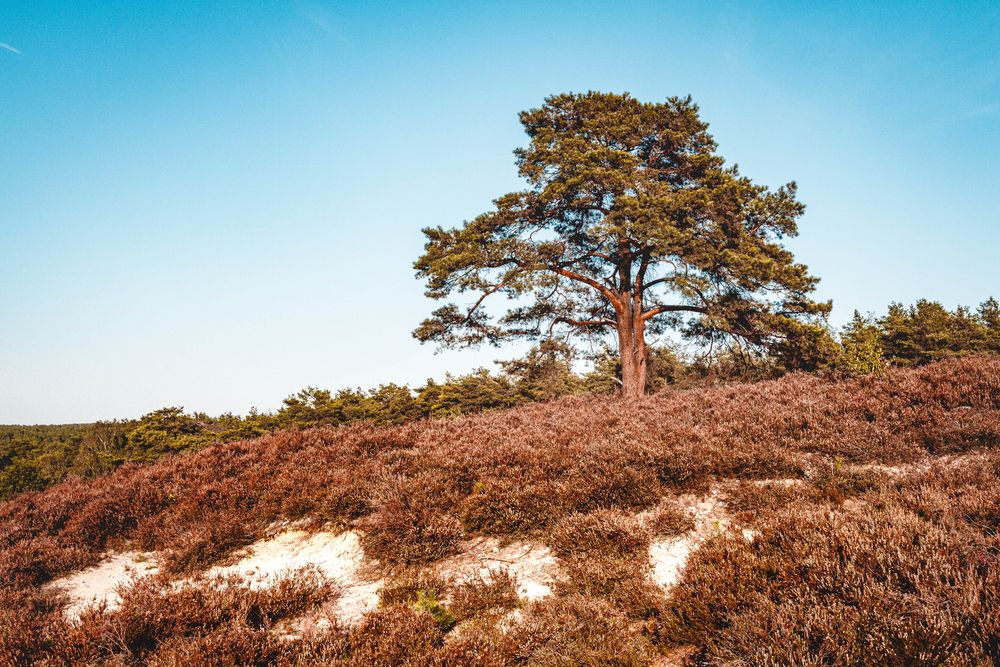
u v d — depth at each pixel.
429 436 12.70
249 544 8.14
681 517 6.41
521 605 5.24
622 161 18.39
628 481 7.43
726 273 17.62
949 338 19.81
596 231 17.41
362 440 12.05
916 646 3.26
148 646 4.92
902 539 4.46
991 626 3.29
